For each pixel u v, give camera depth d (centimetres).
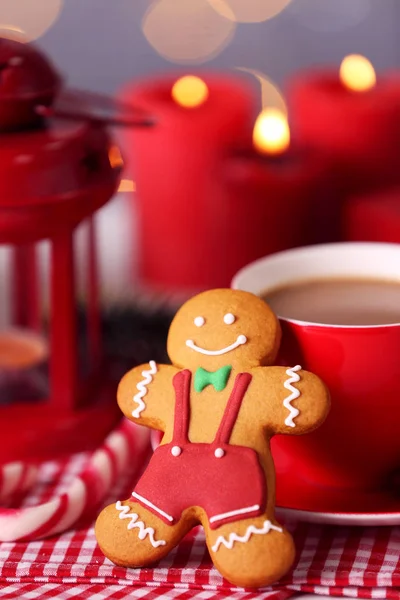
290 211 78
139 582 53
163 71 101
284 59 101
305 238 79
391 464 57
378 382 55
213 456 52
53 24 99
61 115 60
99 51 101
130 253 86
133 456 61
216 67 102
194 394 54
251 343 54
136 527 52
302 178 77
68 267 62
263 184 77
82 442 64
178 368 55
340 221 82
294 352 55
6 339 70
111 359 70
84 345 72
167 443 53
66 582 53
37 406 64
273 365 55
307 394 53
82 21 99
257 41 100
